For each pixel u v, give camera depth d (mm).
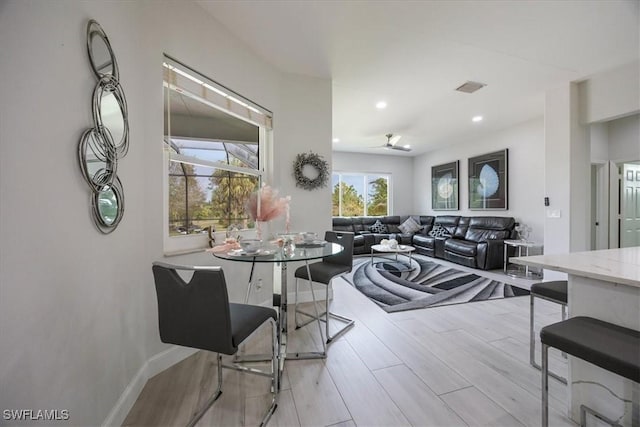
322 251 1919
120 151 1394
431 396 1533
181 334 1264
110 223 1294
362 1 1999
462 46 2568
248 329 1340
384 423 1342
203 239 2178
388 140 5637
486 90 3523
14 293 799
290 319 2670
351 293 3449
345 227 7160
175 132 1994
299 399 1516
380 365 1842
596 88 3156
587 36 2412
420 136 5949
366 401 1497
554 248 3418
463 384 1637
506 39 2453
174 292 1239
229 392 1581
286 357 1932
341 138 6062
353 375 1733
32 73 871
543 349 1236
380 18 2178
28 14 858
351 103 3973
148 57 1705
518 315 2705
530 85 3369
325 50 2629
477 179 6000
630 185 4477
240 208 2639
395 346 2100
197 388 1615
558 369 1768
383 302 3111
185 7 1958
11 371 786
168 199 1918
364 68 2963
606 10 2086
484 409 1431
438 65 2906
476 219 5680
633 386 1202
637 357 959
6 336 773
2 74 773
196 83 2070
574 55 2717
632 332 1147
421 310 2859
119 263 1392
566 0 1990
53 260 950
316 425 1334
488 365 1832
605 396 1274
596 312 1319
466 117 4660
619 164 4398
